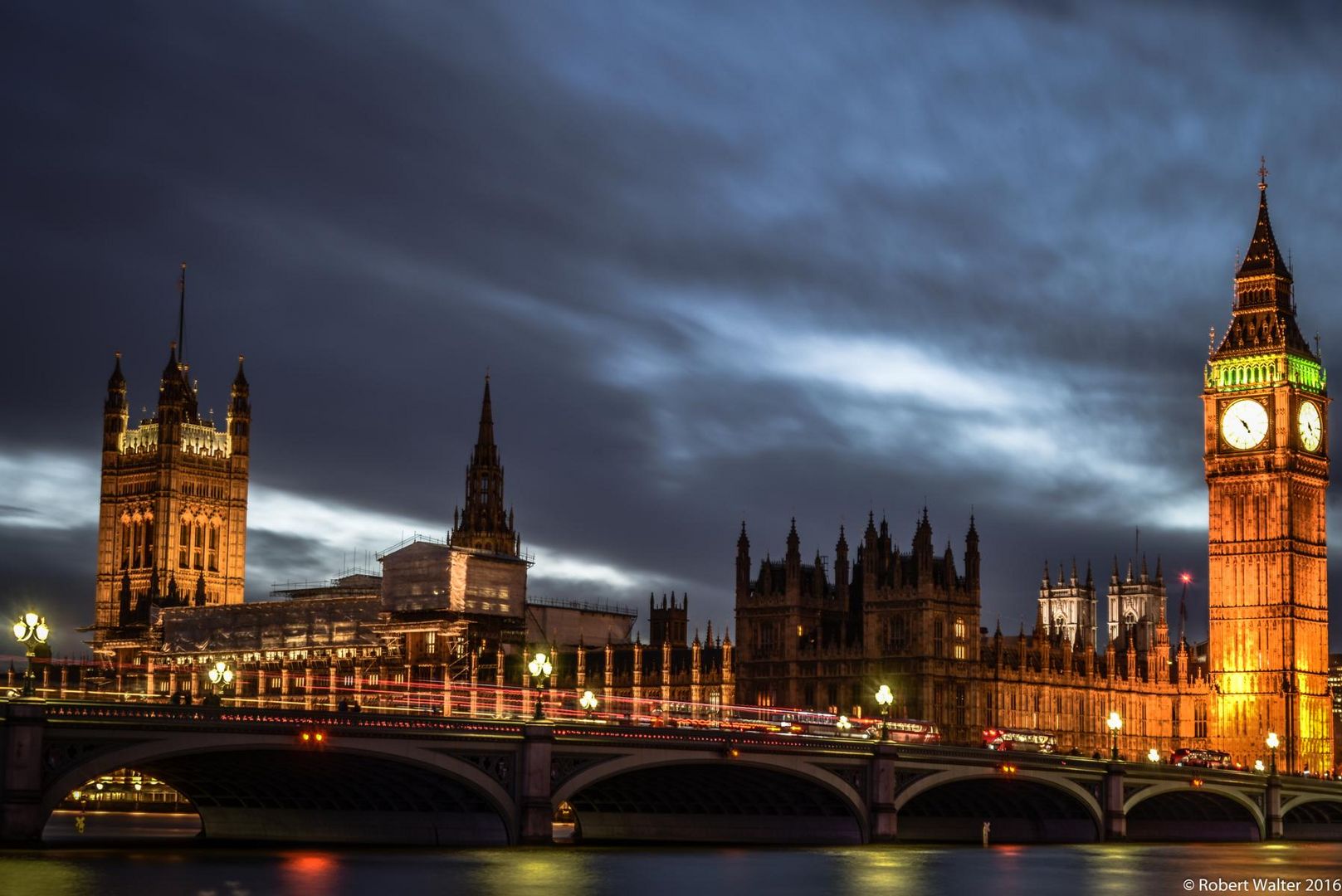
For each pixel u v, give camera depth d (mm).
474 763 154250
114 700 175625
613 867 150250
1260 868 168625
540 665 160750
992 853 182625
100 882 128750
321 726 142000
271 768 155625
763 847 181125
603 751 160625
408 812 166250
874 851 176500
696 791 188750
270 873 136875
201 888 126125
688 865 154000
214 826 179625
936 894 136250
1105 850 193875
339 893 124812
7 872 133500
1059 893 139750
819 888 138000
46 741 130375
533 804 155625
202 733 136375
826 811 185125
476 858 150875
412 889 127938
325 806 171875
